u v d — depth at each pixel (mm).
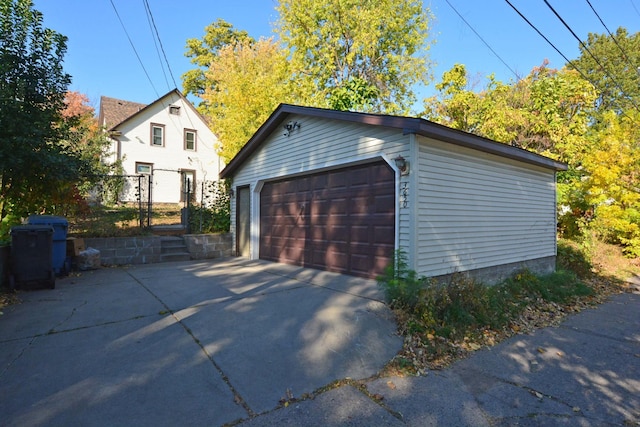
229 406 2715
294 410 2721
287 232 8805
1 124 5695
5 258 5738
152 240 9031
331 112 6789
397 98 19125
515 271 7707
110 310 4742
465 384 3330
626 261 10938
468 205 6453
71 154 7246
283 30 17984
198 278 6879
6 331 3949
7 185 6859
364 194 6617
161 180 19938
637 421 2787
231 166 10508
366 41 16516
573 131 13078
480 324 4895
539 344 4539
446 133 5574
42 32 6430
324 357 3596
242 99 14836
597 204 11609
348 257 6961
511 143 13422
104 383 2932
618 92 21500
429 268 5637
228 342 3805
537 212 8570
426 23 17844
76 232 8570
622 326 5418
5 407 2562
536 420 2754
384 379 3311
